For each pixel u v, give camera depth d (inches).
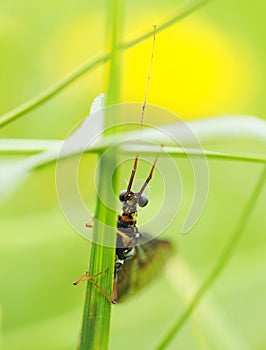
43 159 4.3
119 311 6.2
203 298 5.5
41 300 6.1
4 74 6.8
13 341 5.8
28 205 6.2
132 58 7.1
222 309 6.2
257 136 4.7
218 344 5.5
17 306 6.0
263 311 6.3
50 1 7.0
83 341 4.1
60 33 7.0
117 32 4.1
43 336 5.8
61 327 5.9
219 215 6.9
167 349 6.1
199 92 7.3
